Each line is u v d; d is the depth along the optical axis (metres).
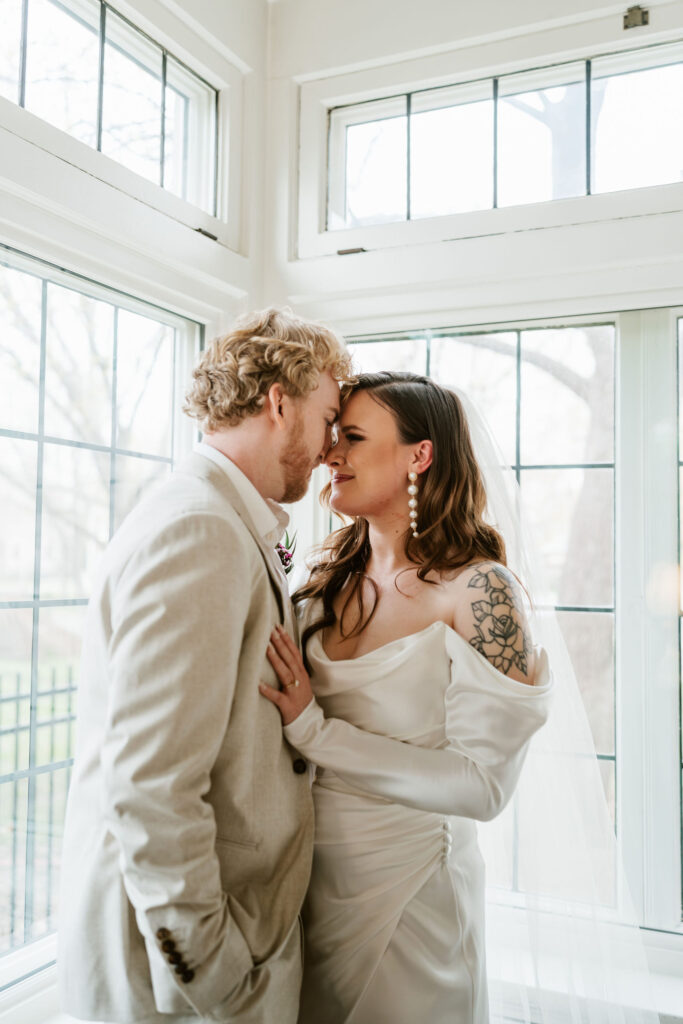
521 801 1.54
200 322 2.10
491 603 1.28
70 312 1.74
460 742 1.23
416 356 2.21
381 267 2.12
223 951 1.02
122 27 1.84
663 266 1.88
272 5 2.30
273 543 1.32
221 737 1.04
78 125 1.70
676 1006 1.71
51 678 1.68
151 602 1.03
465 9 2.06
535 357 2.08
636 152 1.94
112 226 1.68
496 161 2.07
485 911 1.60
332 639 1.42
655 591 1.94
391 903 1.27
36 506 1.65
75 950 1.10
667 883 1.89
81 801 1.15
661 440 1.95
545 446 2.06
